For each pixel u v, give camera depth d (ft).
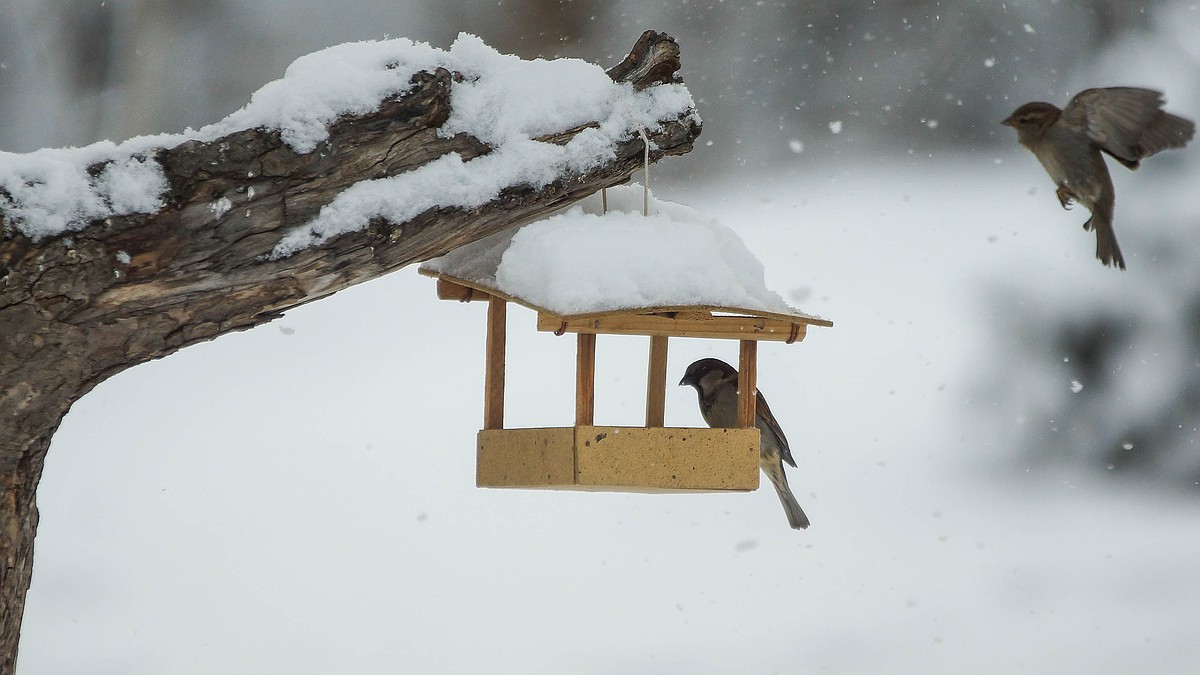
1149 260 59.72
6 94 50.08
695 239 17.66
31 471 14.29
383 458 51.06
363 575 39.22
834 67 66.49
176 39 52.70
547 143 16.40
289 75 14.78
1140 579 42.52
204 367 65.16
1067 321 59.47
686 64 65.31
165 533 42.42
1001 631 36.24
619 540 44.27
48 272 13.10
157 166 13.61
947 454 55.16
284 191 14.17
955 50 66.54
